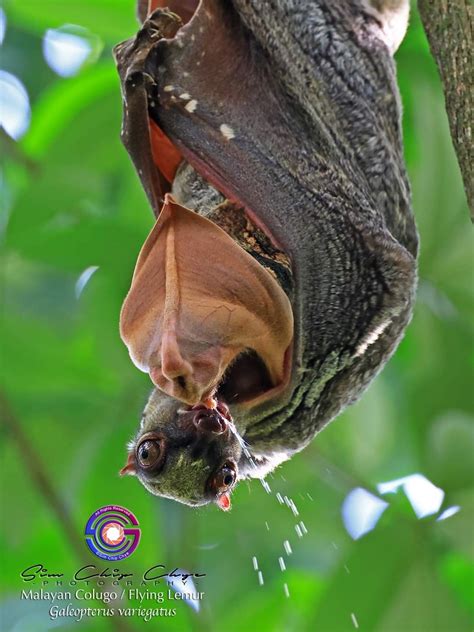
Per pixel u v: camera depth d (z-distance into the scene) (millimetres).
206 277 6598
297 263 7469
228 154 7469
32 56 13188
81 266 10336
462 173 6965
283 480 11586
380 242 7492
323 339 7629
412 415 11016
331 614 9625
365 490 10367
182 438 7348
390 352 7957
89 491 10922
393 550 9656
